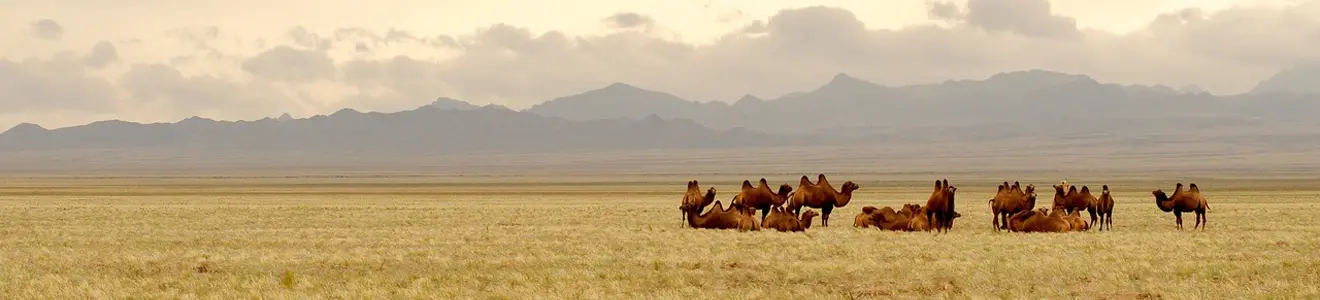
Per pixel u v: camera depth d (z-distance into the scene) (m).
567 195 104.94
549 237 35.94
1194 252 29.06
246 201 82.12
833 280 24.22
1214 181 159.75
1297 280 23.16
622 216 52.41
